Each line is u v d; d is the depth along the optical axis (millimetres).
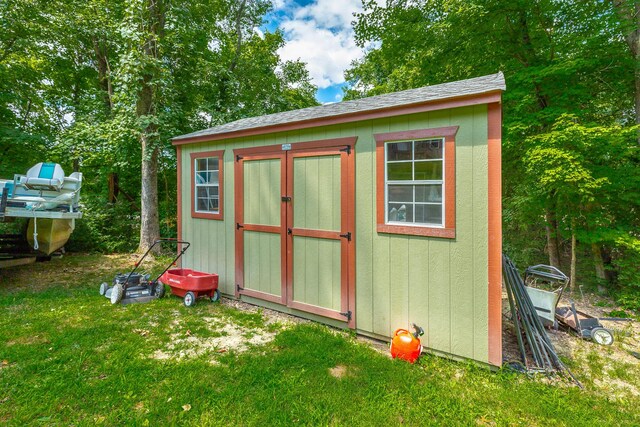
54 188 5504
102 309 4348
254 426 2107
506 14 6281
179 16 8594
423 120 3213
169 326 3826
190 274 5359
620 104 6219
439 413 2268
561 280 3910
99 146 8336
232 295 5105
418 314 3303
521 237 7418
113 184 11406
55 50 9484
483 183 2902
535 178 5883
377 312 3588
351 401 2391
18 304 4484
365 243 3658
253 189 4770
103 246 8742
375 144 3551
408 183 3381
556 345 3559
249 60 13758
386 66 10141
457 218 3043
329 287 3965
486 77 3789
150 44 8109
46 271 6621
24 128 9992
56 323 3793
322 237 4004
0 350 3047
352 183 3725
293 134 4258
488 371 2883
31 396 2352
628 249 5191
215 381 2617
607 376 2924
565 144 5094
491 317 2885
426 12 7969
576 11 5738
